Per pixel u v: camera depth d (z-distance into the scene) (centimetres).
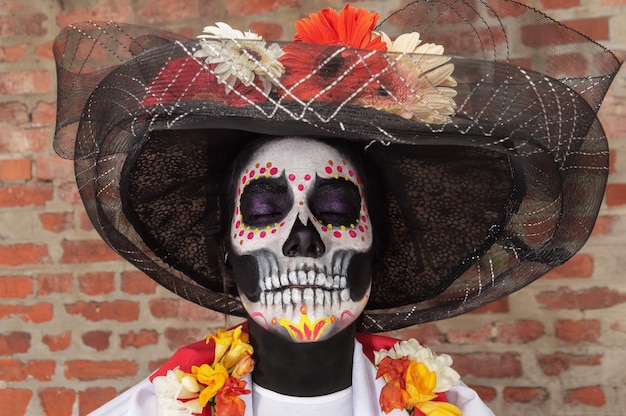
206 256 127
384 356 120
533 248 116
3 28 188
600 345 169
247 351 113
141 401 111
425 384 115
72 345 184
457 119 95
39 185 186
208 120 96
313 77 94
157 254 124
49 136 187
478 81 96
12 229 186
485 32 112
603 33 169
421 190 123
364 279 109
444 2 115
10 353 185
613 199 168
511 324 172
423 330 175
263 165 111
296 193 109
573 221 109
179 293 129
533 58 108
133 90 98
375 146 116
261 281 106
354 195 112
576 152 102
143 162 114
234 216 113
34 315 185
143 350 183
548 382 170
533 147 98
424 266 128
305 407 111
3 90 187
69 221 185
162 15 185
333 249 107
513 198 117
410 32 117
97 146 102
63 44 106
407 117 95
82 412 184
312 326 104
